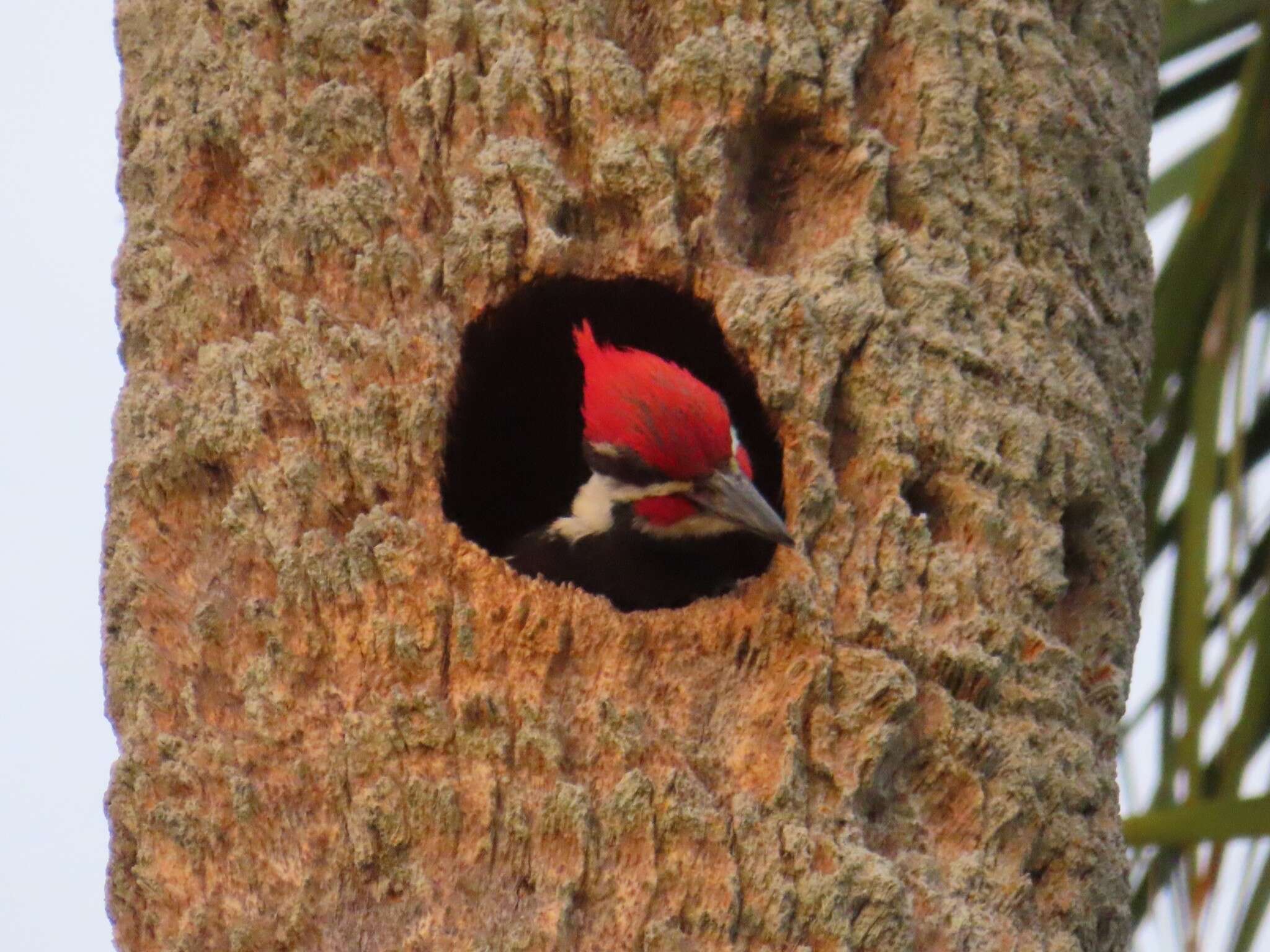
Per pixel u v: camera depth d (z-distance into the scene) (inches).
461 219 414.6
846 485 405.4
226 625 395.5
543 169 415.5
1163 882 467.2
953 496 404.5
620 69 419.5
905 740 387.2
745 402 460.1
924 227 422.6
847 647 387.9
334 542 395.9
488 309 416.8
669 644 387.9
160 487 410.3
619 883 368.2
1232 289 492.4
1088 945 387.2
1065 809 390.3
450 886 369.1
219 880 378.6
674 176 418.6
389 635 386.3
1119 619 419.2
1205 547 475.8
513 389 461.1
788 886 366.0
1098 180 446.3
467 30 425.1
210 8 442.3
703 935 365.4
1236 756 471.5
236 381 409.7
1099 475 416.8
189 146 432.1
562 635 384.5
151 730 391.9
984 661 390.9
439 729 377.7
